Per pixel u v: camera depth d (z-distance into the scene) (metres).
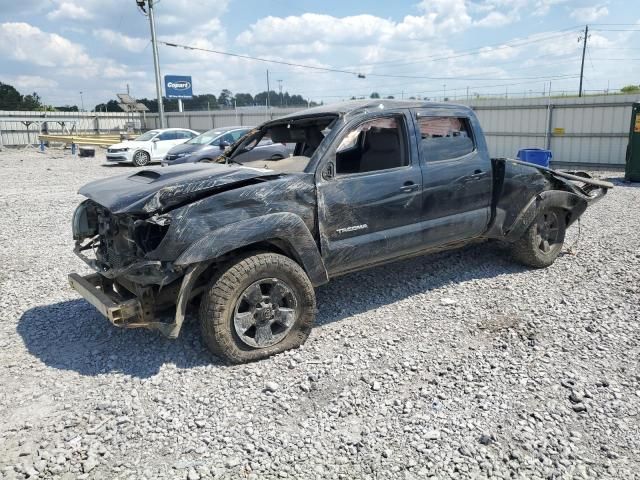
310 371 3.80
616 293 5.16
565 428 3.07
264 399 3.47
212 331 3.76
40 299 5.44
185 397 3.52
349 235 4.43
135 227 3.75
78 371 3.92
